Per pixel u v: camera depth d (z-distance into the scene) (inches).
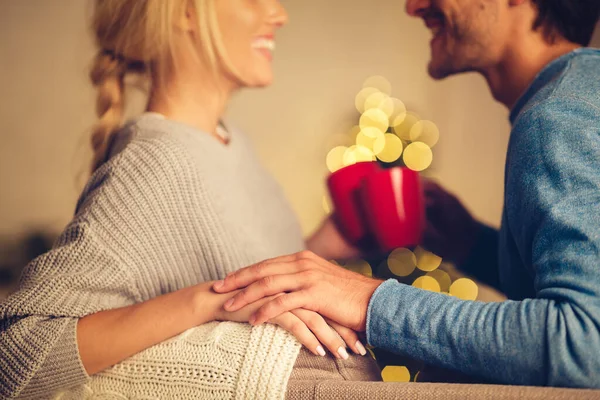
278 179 101.7
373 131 72.4
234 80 45.8
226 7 44.1
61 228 100.0
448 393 30.6
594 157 32.7
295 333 34.0
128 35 44.2
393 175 43.4
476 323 31.9
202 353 34.5
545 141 33.8
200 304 35.7
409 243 43.8
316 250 53.7
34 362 34.9
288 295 34.4
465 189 100.1
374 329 33.6
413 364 43.5
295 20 100.6
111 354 35.3
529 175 34.0
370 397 31.4
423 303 33.1
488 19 42.5
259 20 44.9
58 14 98.8
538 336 31.0
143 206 39.2
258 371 33.4
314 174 101.3
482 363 31.8
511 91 43.9
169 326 35.6
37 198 100.3
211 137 44.4
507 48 42.9
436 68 46.2
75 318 36.0
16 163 100.0
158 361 35.0
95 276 37.3
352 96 100.8
